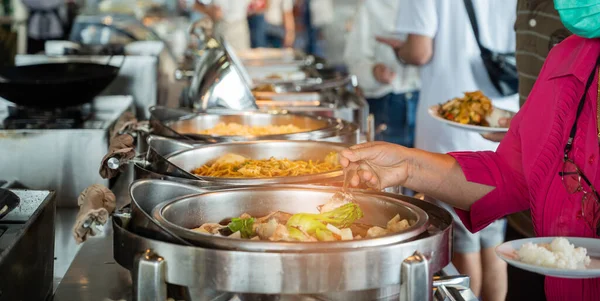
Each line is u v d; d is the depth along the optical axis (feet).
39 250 4.70
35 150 7.69
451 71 11.20
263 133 8.21
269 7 26.66
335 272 3.71
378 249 3.76
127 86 11.37
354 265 3.73
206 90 8.88
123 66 11.33
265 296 3.82
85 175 7.75
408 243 3.84
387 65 16.19
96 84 8.71
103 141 7.70
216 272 3.73
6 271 3.96
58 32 17.94
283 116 8.68
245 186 5.19
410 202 4.89
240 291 3.72
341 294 3.93
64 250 6.71
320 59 15.96
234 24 20.77
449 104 8.62
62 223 7.31
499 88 10.85
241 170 6.18
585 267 4.31
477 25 10.70
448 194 5.53
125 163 5.73
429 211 4.73
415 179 5.44
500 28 10.69
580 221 5.10
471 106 8.38
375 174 5.05
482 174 5.54
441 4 11.02
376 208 4.91
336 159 6.39
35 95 8.42
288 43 26.84
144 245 3.88
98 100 10.01
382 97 16.43
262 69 14.08
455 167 5.52
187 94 10.27
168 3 23.73
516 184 5.55
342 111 9.78
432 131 11.37
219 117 8.66
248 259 3.68
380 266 3.78
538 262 4.27
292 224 4.47
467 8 10.73
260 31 27.71
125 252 4.04
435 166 5.44
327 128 7.58
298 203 5.11
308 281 3.70
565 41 5.39
